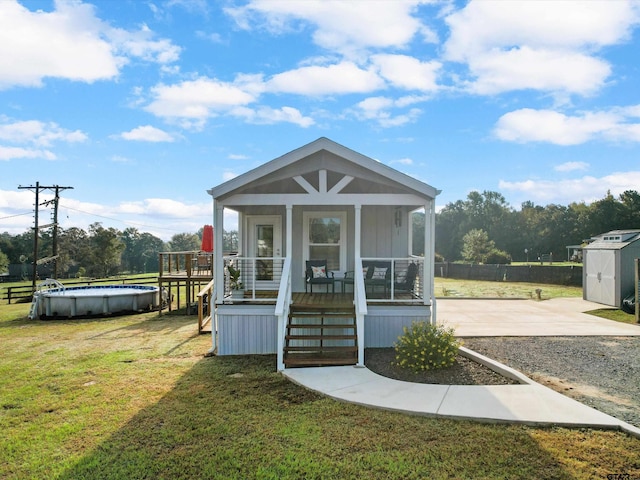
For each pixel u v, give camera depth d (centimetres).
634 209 4647
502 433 444
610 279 1473
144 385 654
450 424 472
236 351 866
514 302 1641
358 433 456
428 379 635
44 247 5834
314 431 464
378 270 1045
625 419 474
